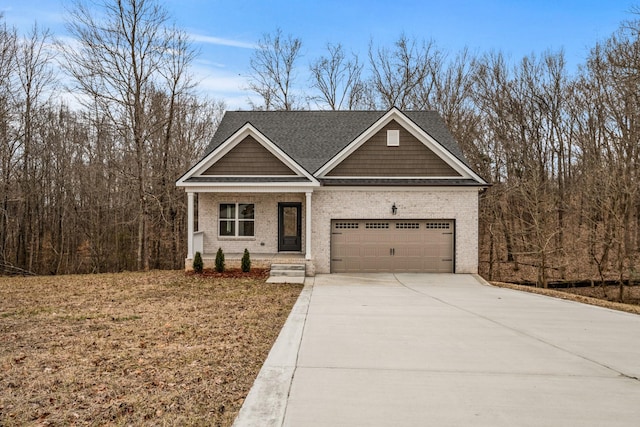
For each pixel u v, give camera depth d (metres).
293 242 18.30
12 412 4.57
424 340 7.44
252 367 5.98
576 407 4.69
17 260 27.34
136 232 29.53
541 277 20.94
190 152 28.53
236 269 16.58
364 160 17.61
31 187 26.89
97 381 5.44
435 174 17.53
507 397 4.95
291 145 19.30
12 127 25.50
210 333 7.84
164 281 14.91
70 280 15.59
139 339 7.41
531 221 25.20
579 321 9.30
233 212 18.28
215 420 4.39
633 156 20.53
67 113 31.92
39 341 7.28
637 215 23.56
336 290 13.47
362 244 17.48
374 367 5.95
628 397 4.99
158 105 24.36
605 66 23.16
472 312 10.16
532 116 29.14
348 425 4.21
